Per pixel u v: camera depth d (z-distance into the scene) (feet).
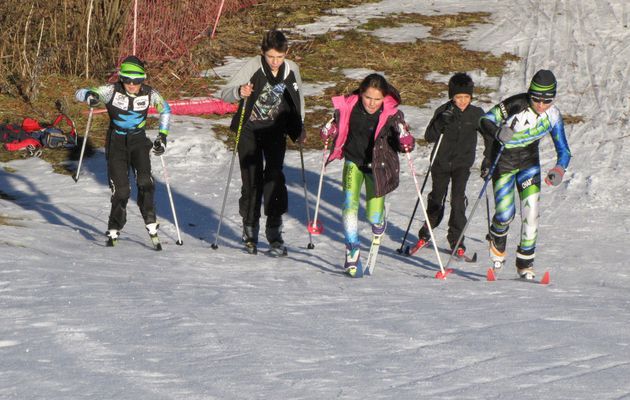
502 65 97.60
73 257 43.68
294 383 22.41
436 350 26.30
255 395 21.38
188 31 98.94
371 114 41.75
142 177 47.60
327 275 43.96
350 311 32.81
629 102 86.02
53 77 85.61
